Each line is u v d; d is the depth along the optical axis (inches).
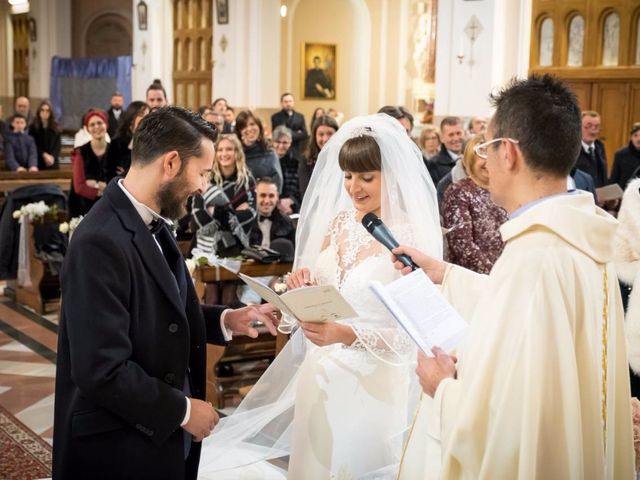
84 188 284.5
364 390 118.3
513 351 73.5
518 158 78.0
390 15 630.5
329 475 117.3
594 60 375.6
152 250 92.6
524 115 77.0
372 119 121.1
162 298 93.1
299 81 624.4
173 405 90.7
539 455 72.4
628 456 80.9
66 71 785.6
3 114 853.8
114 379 87.0
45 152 474.6
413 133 579.2
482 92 397.4
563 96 77.9
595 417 75.5
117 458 91.8
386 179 118.4
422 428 89.9
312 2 619.8
